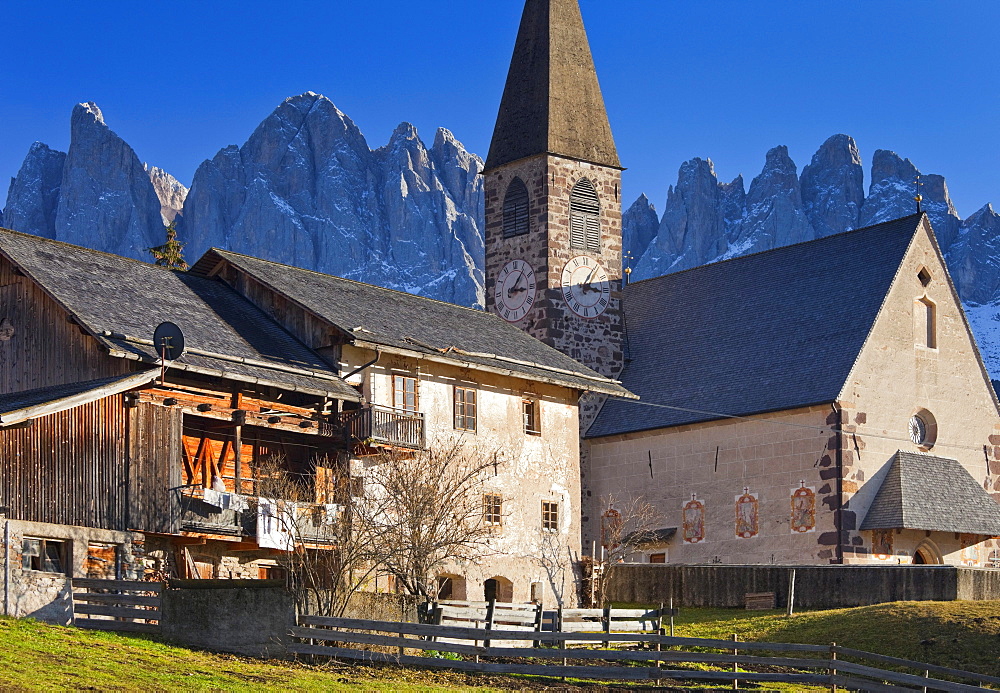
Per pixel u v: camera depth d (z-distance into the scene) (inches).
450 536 1643.7
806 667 1428.4
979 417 2372.0
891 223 2388.0
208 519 1540.4
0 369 1669.5
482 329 2139.5
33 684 992.9
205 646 1294.3
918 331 2313.0
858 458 2150.6
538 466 2047.2
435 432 1894.7
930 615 1640.0
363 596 1434.5
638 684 1294.3
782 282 2481.5
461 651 1295.5
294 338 1841.8
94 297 1633.9
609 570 2048.5
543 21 2677.2
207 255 1929.1
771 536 2191.2
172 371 1608.0
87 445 1435.8
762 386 2287.2
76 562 1391.5
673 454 2353.6
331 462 1760.6
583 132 2642.7
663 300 2687.0
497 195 2667.3
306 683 1141.1
